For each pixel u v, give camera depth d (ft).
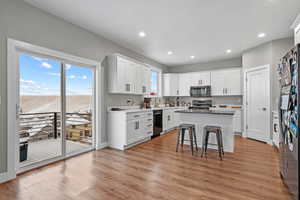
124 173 7.92
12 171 7.30
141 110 13.33
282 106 6.63
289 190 6.06
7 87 7.15
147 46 14.25
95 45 11.53
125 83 13.14
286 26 10.34
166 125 17.51
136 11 8.61
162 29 10.80
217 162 9.31
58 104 9.66
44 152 9.24
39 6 8.16
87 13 8.84
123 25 10.25
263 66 13.52
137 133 12.89
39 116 8.89
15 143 7.60
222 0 7.58
